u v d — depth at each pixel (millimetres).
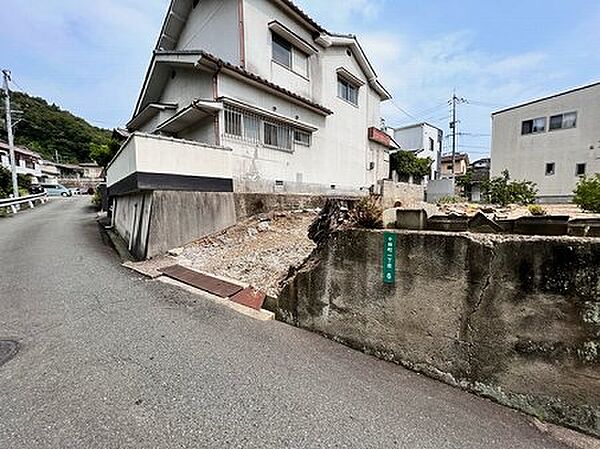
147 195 6645
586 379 1955
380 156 18500
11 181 20094
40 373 2635
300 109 11758
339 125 14367
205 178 7379
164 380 2561
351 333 3141
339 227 3215
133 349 3055
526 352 2150
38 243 8109
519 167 20156
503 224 2523
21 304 4152
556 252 2016
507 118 20688
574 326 1978
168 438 1955
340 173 14523
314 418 2152
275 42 11289
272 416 2166
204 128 9492
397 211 2924
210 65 8641
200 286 4867
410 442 1947
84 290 4707
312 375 2664
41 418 2111
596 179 8195
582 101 17578
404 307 2738
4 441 1915
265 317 3865
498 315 2248
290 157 11273
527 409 2168
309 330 3521
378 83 17156
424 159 23641
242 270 5426
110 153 17875
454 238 2424
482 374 2346
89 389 2428
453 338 2471
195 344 3176
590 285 1912
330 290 3285
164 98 12523
